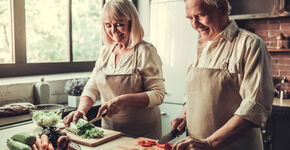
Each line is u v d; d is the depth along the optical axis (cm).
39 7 272
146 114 179
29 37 267
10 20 248
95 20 338
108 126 183
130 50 178
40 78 256
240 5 323
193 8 122
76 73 310
